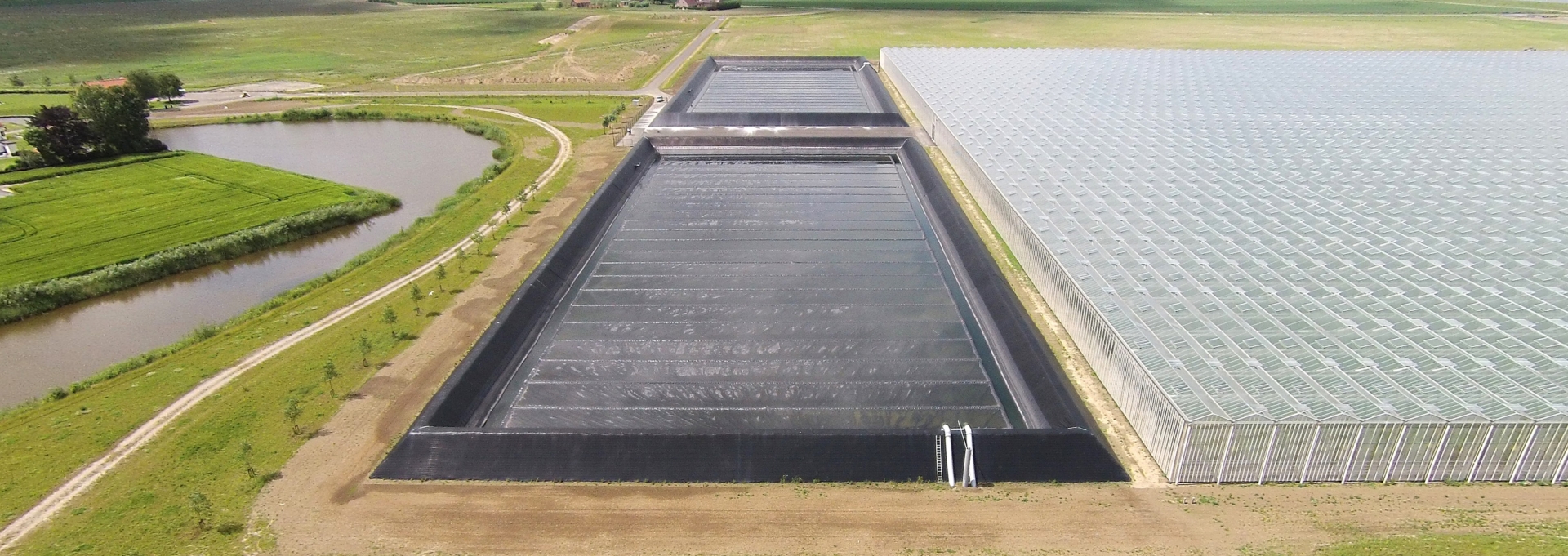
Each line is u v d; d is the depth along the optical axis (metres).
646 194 64.19
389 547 27.06
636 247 53.59
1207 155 60.59
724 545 27.12
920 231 56.53
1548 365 31.36
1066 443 30.97
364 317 43.81
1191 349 33.44
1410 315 35.66
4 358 42.62
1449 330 34.19
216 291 51.03
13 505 29.00
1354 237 44.19
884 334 42.28
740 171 70.38
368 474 30.80
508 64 130.50
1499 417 28.27
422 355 39.47
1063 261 42.44
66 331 45.59
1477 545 25.61
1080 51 112.94
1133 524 27.72
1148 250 43.62
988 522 28.09
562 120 90.81
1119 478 30.36
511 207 61.25
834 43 148.75
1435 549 25.48
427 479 30.62
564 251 49.94
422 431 31.47
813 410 35.75
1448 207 47.91
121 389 36.97
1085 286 39.50
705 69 114.88
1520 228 44.56
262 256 56.53
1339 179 54.00
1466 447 28.55
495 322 40.44
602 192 60.00
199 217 60.72
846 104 95.56
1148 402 31.67
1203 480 29.89
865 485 30.41
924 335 42.25
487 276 48.91
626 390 37.25
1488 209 47.50
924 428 34.41
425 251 53.25
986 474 30.50
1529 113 71.50
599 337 41.94
